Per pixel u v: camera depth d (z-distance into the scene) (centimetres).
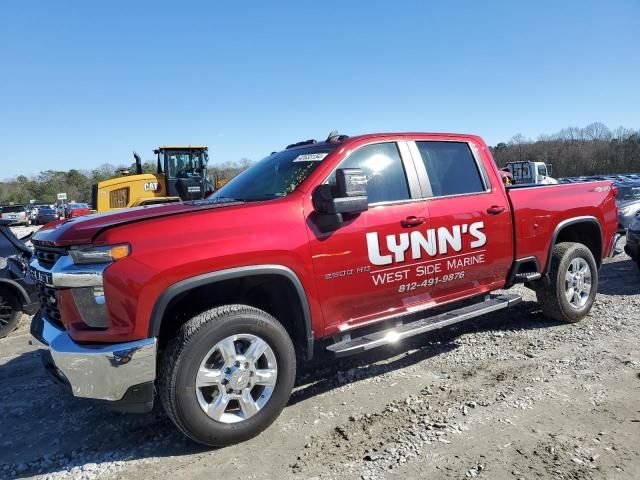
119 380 295
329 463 303
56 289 319
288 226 351
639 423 328
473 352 477
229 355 322
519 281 503
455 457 300
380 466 296
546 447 305
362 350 376
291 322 383
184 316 337
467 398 378
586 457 293
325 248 364
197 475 298
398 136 435
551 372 416
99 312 300
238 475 295
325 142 435
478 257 458
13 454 338
